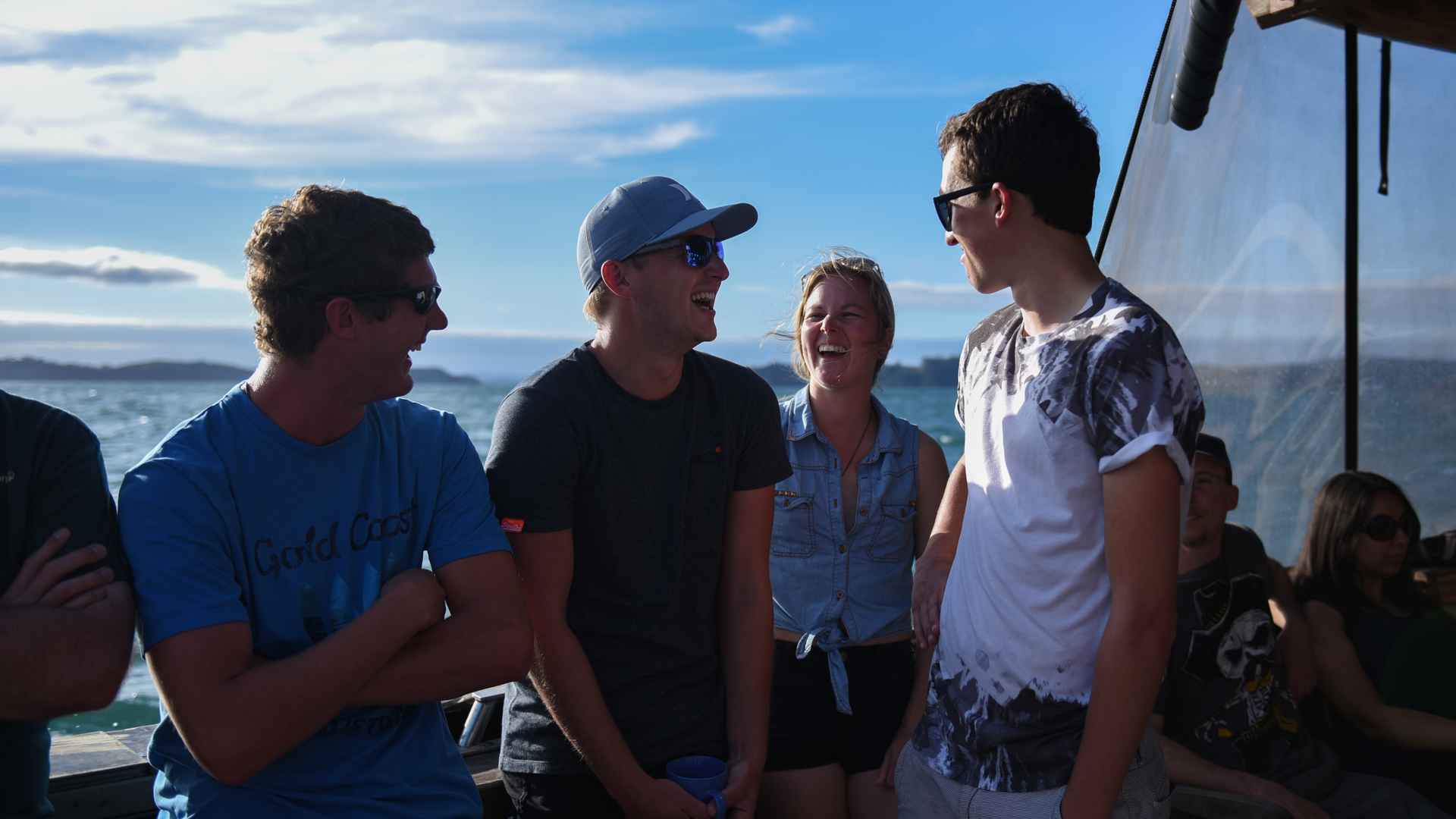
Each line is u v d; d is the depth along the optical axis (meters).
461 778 1.90
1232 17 2.64
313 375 1.74
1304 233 3.31
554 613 2.09
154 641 1.61
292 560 1.77
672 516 2.21
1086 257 1.78
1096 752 1.61
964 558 1.88
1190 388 1.65
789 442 2.82
